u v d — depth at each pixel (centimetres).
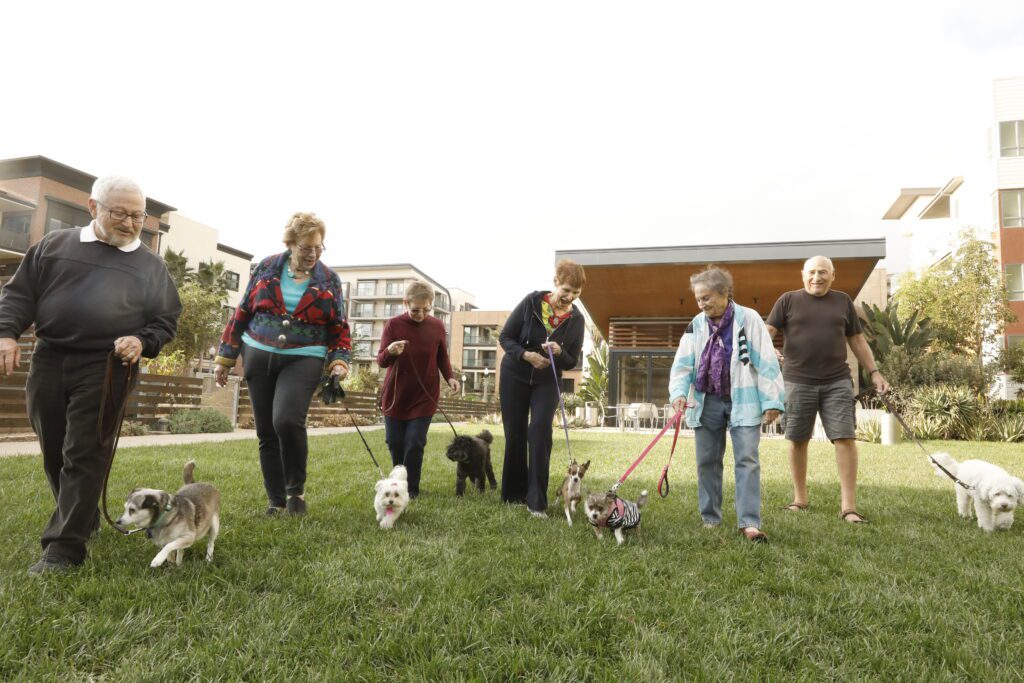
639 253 1653
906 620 226
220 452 721
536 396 436
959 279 1983
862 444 1168
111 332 268
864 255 1530
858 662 195
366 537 326
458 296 8281
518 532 356
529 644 202
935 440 1286
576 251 1689
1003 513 391
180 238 3731
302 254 367
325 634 201
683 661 191
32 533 303
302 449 373
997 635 215
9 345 247
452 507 430
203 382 1328
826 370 456
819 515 433
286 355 370
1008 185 2230
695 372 404
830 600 245
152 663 176
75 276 265
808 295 471
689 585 259
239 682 169
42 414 264
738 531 369
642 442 1126
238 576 252
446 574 260
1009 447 1077
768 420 369
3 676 167
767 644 203
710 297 388
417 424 485
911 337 1862
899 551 328
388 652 191
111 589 229
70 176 2650
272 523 348
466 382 5784
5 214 2586
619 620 220
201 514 271
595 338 2747
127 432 1030
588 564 287
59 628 194
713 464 394
